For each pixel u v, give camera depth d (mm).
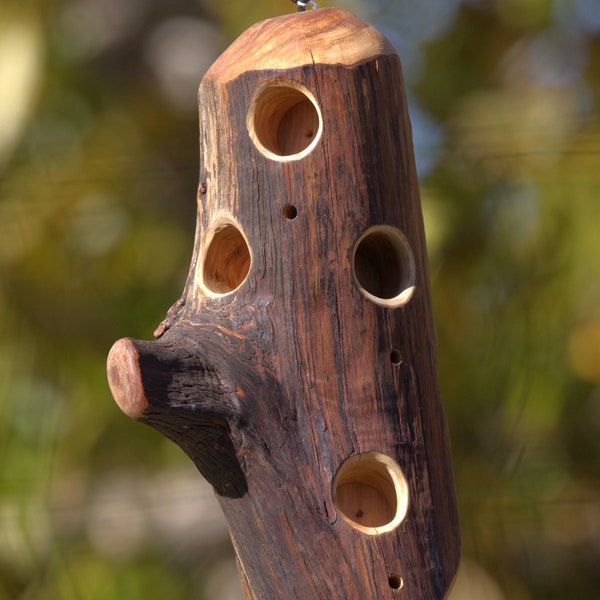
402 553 8750
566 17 19609
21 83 17672
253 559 8828
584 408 17625
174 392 8375
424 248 9516
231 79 9203
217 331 8938
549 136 18094
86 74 18875
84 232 18516
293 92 9211
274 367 8852
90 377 18203
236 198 9164
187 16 19547
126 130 18922
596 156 17938
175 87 19172
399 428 8914
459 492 17297
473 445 17328
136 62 19156
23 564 17375
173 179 18875
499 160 17953
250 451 8656
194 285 9391
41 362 18156
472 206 17750
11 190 18344
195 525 18016
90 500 17828
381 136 9164
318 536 8641
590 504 17453
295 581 8648
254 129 9148
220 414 8500
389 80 9297
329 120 9039
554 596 17547
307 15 9492
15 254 18297
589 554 17688
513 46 19656
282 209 9000
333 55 9133
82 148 18703
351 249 8969
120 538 17891
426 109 19219
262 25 9508
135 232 18562
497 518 17344
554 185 17875
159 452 18203
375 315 8961
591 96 18984
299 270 8930
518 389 17297
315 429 8758
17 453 17766
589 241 17688
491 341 17453
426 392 9141
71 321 18281
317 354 8852
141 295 18516
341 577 8602
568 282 17641
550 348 17469
